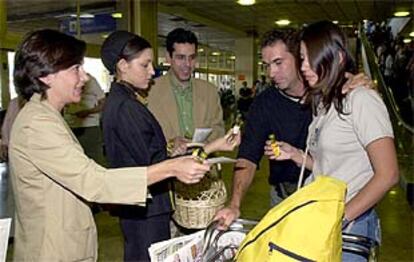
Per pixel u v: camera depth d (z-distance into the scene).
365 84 1.50
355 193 1.49
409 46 11.03
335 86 1.48
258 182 6.72
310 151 1.71
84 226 1.50
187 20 10.51
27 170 1.42
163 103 2.61
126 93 1.99
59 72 1.44
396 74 10.92
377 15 11.35
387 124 1.42
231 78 21.86
